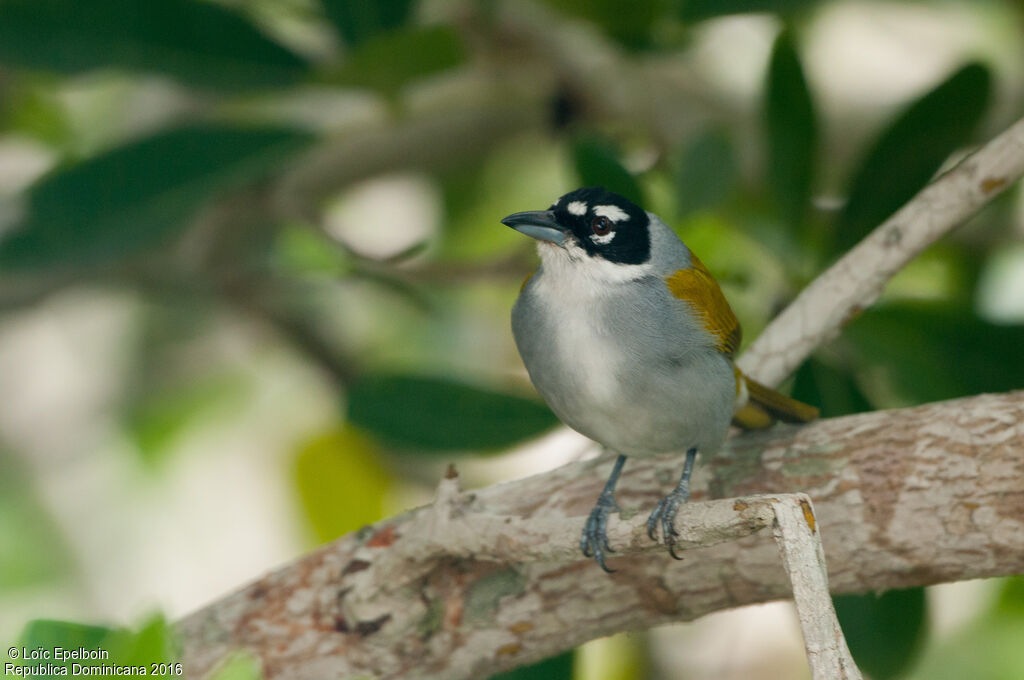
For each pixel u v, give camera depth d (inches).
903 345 380.2
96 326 650.8
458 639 327.6
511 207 608.1
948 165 448.5
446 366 565.0
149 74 409.1
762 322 433.1
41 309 584.4
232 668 205.8
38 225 373.7
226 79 412.2
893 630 367.2
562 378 339.6
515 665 335.3
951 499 294.5
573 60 469.7
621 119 477.7
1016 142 314.3
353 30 410.6
